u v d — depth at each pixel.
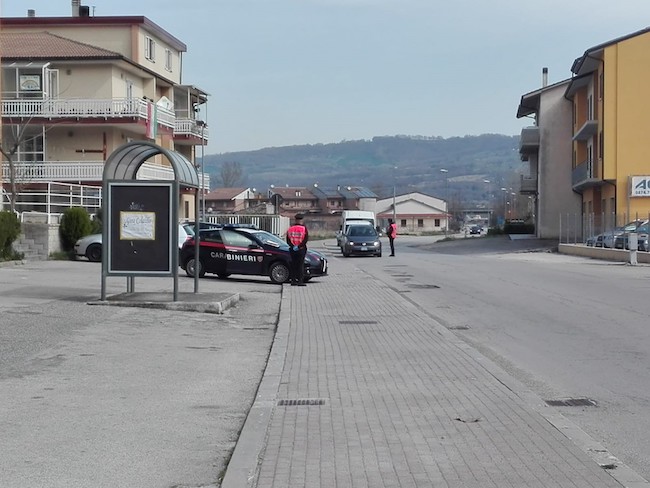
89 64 45.97
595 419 8.05
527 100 65.06
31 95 45.09
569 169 62.50
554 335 13.85
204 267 24.55
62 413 8.32
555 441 7.09
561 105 62.50
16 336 12.70
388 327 14.91
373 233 45.62
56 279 22.25
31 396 9.05
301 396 9.12
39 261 30.02
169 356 11.76
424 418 8.00
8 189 38.91
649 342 12.96
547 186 62.97
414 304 18.84
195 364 11.26
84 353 11.66
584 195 59.25
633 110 45.84
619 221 40.38
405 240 88.12
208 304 16.55
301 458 6.66
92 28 54.44
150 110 45.72
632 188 45.38
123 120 44.69
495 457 6.63
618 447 7.07
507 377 10.10
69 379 9.99
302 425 7.77
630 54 45.75
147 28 55.69
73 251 31.83
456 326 15.16
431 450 6.86
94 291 18.92
